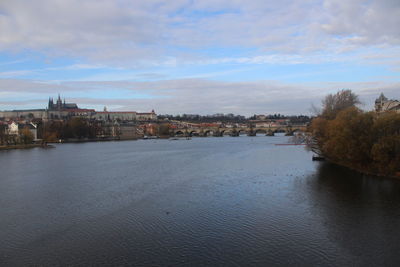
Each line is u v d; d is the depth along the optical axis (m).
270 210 64.06
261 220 58.38
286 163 129.75
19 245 49.06
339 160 118.50
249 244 48.44
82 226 56.69
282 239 50.03
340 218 58.84
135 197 75.88
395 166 89.38
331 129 108.88
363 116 99.94
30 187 88.88
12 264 43.28
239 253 45.62
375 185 83.12
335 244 48.06
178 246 48.09
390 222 56.53
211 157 161.12
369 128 98.38
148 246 48.22
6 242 50.22
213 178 98.50
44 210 66.38
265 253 45.56
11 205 70.38
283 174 102.88
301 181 90.50
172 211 64.44
